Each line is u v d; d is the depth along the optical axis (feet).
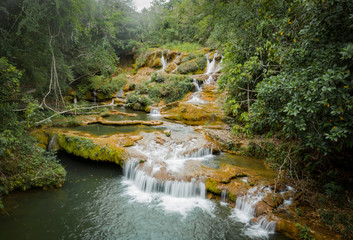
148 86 67.15
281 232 15.25
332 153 19.39
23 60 30.48
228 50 24.64
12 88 20.34
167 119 47.83
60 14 31.63
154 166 23.80
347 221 14.67
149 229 16.38
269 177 21.71
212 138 33.19
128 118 47.65
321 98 10.44
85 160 27.61
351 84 9.83
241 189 19.48
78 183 22.81
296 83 11.91
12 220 16.60
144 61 90.02
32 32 29.94
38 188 20.83
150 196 20.88
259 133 30.83
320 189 18.75
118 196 20.75
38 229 15.88
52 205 18.81
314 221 15.44
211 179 20.90
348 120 10.39
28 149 21.66
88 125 39.45
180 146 29.91
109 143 27.40
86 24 43.06
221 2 30.86
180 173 22.26
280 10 17.39
